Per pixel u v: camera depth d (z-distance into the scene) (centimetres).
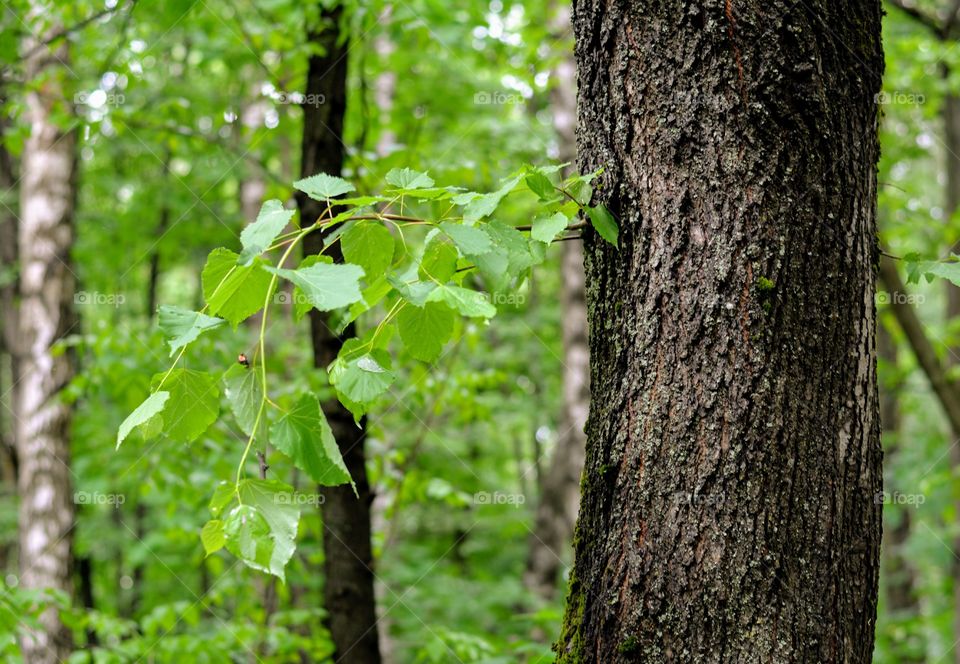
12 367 852
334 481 131
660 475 148
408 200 178
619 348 157
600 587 154
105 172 838
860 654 145
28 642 484
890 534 1029
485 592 708
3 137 474
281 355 554
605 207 159
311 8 337
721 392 144
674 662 143
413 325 153
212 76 704
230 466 388
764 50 147
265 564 123
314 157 306
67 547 562
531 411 896
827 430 144
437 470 745
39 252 573
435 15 552
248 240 132
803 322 144
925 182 1106
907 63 682
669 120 151
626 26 157
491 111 750
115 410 665
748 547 141
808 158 147
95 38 455
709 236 147
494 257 143
